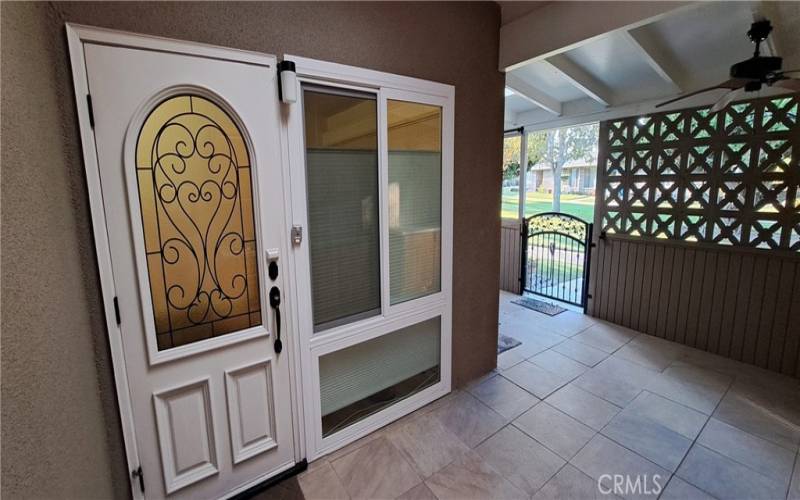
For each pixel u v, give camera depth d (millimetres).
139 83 1314
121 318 1384
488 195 2621
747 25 2416
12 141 783
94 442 1222
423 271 2350
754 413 2328
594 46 2836
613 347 3297
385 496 1742
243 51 1500
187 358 1533
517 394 2574
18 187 792
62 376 967
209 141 1482
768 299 2840
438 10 2123
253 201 1607
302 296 1805
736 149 2918
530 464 1930
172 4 1344
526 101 4297
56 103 1160
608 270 3850
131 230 1362
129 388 1431
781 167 2719
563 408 2408
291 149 1675
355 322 2051
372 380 2213
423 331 2434
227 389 1646
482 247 2654
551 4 2211
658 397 2518
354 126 1898
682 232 3273
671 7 1778
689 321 3283
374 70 1892
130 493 1481
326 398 2020
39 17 1073
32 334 791
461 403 2477
